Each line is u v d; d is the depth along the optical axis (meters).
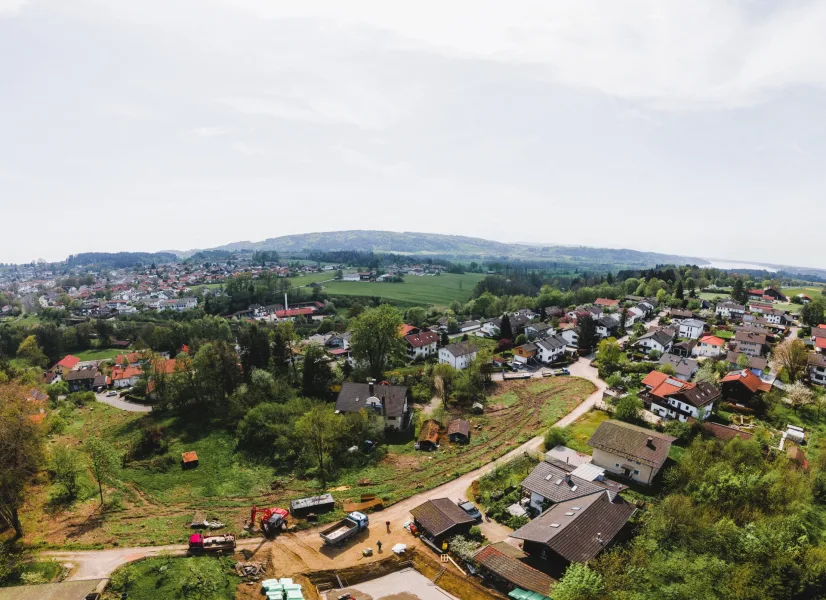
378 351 98.00
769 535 38.12
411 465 59.78
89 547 40.34
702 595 32.84
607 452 55.59
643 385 87.19
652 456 52.94
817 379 93.62
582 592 31.80
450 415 79.50
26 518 45.50
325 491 53.19
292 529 44.34
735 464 52.12
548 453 59.78
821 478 50.19
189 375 83.31
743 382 78.12
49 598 31.80
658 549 38.69
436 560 40.03
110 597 33.41
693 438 62.75
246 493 53.41
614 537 40.38
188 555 39.34
